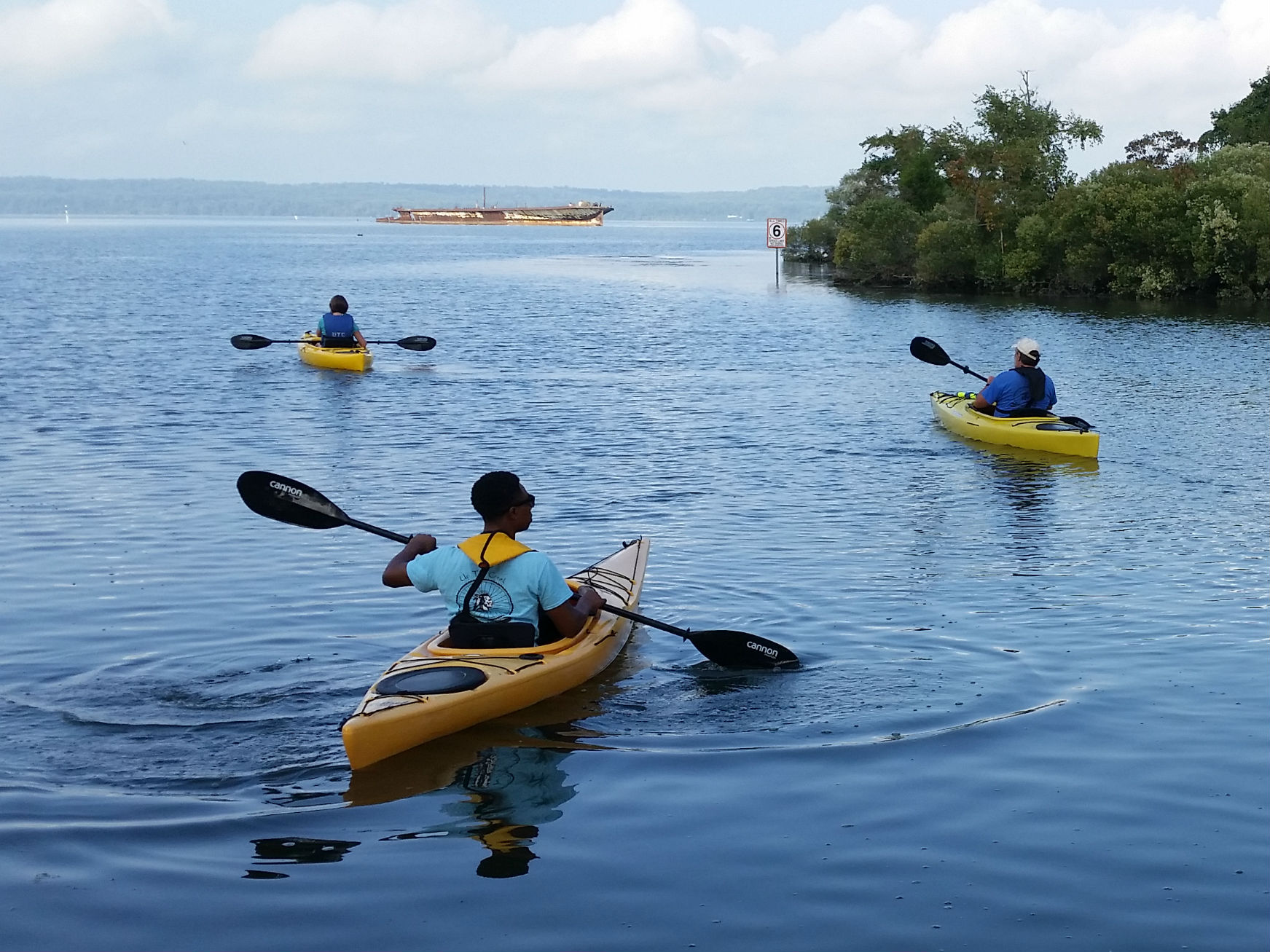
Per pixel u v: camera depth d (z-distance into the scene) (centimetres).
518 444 1489
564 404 1831
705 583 903
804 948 429
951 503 1191
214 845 511
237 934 442
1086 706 659
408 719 604
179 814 539
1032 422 1497
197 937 440
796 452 1465
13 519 1086
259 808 545
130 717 645
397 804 550
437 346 2658
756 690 695
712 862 493
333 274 5819
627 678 720
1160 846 501
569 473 1320
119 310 3453
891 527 1090
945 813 534
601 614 780
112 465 1330
